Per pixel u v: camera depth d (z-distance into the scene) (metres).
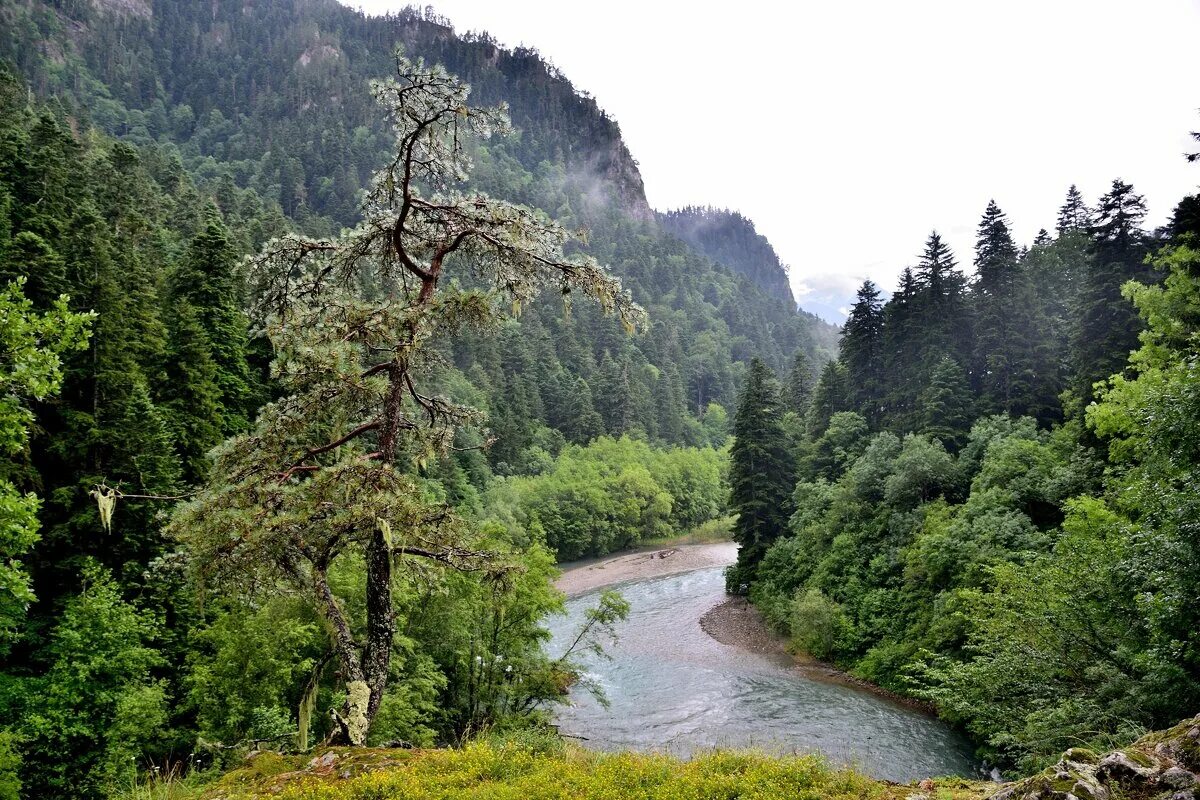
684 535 87.12
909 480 36.47
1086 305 36.81
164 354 28.03
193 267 35.28
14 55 174.38
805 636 36.38
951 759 21.77
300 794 7.44
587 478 82.19
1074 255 53.66
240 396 33.62
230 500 8.29
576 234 10.12
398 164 9.52
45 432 20.41
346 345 8.78
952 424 43.28
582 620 44.09
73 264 29.34
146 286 32.22
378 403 9.64
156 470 21.61
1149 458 15.24
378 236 10.12
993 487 30.67
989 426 37.81
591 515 75.38
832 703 28.27
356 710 8.80
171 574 8.88
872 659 31.67
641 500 81.56
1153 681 11.99
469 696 23.59
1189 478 12.07
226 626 16.86
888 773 20.59
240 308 39.12
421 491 9.22
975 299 51.44
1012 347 43.34
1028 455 31.77
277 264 9.91
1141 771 6.37
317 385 8.92
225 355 33.22
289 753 9.18
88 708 16.84
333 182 160.62
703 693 30.52
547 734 10.75
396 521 8.30
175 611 20.33
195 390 27.77
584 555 75.88
